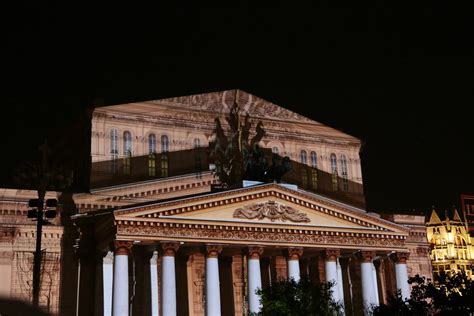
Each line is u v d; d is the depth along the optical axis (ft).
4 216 185.57
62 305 183.83
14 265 182.09
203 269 205.77
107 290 181.27
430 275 247.91
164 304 170.50
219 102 236.22
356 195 255.29
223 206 185.06
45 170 137.80
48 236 189.26
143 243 177.99
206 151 227.61
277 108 247.70
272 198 193.06
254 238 186.60
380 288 231.30
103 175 207.10
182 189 218.38
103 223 181.06
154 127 221.66
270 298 150.71
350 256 212.64
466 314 136.56
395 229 208.44
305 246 192.54
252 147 236.02
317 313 149.79
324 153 253.24
